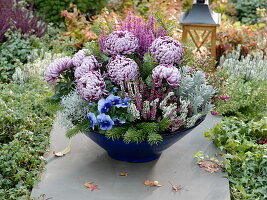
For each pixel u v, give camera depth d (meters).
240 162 1.31
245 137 1.43
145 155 1.26
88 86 1.14
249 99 1.63
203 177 1.24
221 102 1.36
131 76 1.18
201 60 1.43
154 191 1.18
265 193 1.19
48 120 1.49
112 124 1.13
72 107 1.21
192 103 1.20
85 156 1.33
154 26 1.34
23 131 1.36
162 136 1.16
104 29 1.37
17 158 1.24
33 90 1.64
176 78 1.16
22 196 1.14
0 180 1.20
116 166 1.28
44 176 1.23
